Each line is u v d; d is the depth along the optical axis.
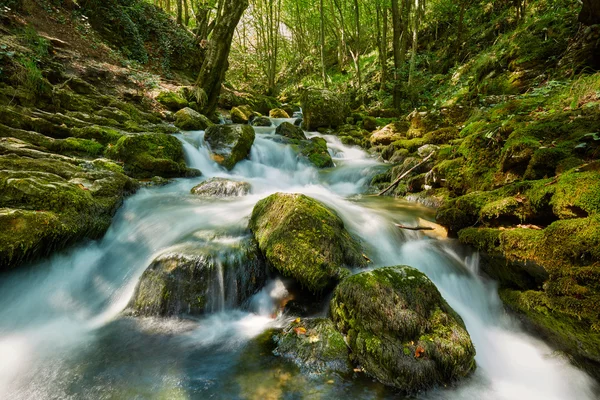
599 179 3.07
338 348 2.84
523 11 14.62
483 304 3.73
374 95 20.02
